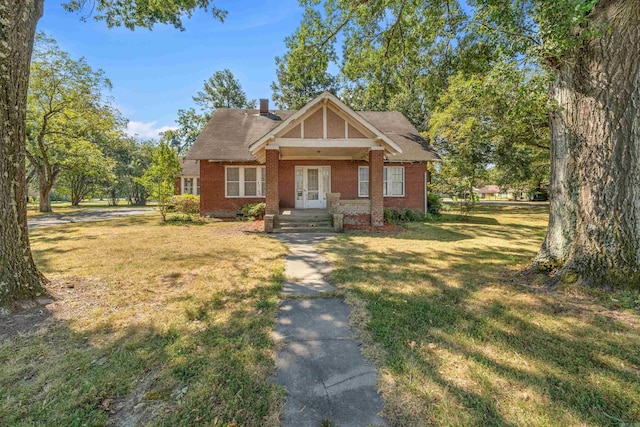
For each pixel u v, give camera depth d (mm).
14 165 3770
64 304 3844
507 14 4680
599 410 1988
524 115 5020
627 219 4051
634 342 2855
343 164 15898
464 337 2977
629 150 4039
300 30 8703
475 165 16750
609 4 3941
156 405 2066
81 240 8719
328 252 7164
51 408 2033
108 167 23453
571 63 4355
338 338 3029
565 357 2611
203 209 15445
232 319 3451
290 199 15766
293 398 2148
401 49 9133
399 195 16375
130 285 4637
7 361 2566
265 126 17547
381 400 2115
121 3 7816
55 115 19688
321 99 11016
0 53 3580
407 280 4887
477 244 8219
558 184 4785
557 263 4707
